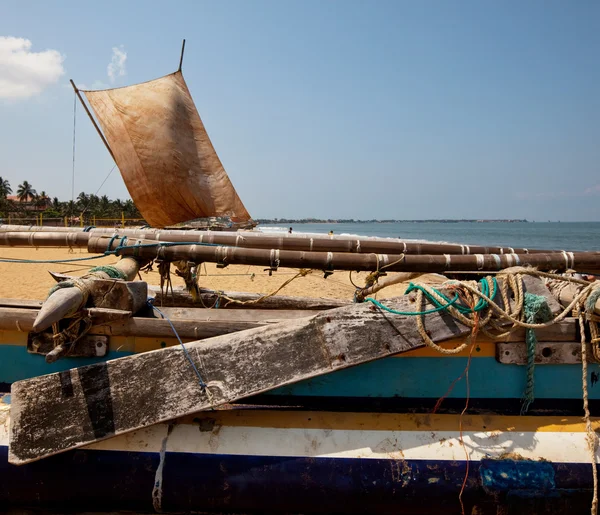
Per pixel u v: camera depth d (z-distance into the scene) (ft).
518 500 9.28
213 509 9.81
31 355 11.37
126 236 14.53
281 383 9.80
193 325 10.84
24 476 9.61
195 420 10.08
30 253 80.38
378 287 18.89
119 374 9.69
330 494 9.42
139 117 54.90
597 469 9.52
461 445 9.70
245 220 64.39
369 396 11.07
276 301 19.12
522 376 10.95
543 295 10.82
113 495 9.66
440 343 10.82
